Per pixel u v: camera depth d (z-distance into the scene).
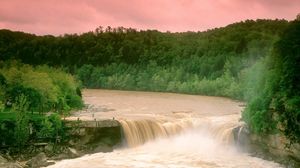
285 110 54.66
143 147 67.19
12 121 60.53
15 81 74.31
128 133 67.75
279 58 60.03
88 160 57.62
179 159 58.56
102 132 66.69
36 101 72.50
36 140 61.56
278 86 58.38
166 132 70.94
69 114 79.94
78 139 64.56
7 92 72.44
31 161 54.72
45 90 75.31
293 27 60.53
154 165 55.06
